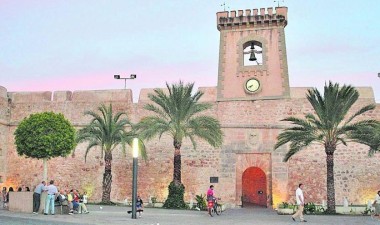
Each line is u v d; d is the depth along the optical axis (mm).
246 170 39750
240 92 37250
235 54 38156
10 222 16938
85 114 34844
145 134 30453
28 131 27703
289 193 35000
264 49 37719
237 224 18938
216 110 37156
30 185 38219
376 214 25125
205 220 21078
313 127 29250
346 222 21297
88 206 29938
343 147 35188
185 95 30906
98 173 37594
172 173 36750
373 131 27531
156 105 37656
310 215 26828
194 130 31422
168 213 25141
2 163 38156
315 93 29328
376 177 34438
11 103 39750
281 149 35562
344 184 34719
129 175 37250
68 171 38000
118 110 38344
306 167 35188
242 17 38406
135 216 20219
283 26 38031
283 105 36312
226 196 35656
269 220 21984
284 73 36938
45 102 39406
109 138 33312
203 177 36250
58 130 28219
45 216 20016
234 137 36438
